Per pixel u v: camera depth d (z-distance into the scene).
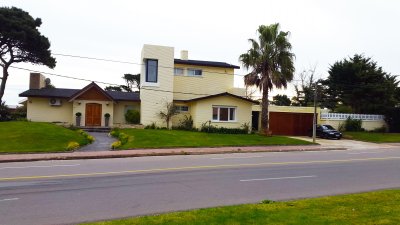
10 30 37.19
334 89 51.78
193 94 37.16
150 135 27.41
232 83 38.66
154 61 34.72
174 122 35.59
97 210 8.28
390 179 13.30
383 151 26.05
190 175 13.50
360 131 41.59
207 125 33.22
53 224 7.20
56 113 36.75
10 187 10.93
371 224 6.67
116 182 11.91
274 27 32.47
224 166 16.16
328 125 38.22
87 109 35.91
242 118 34.34
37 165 16.31
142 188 10.95
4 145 21.77
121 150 21.94
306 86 60.78
